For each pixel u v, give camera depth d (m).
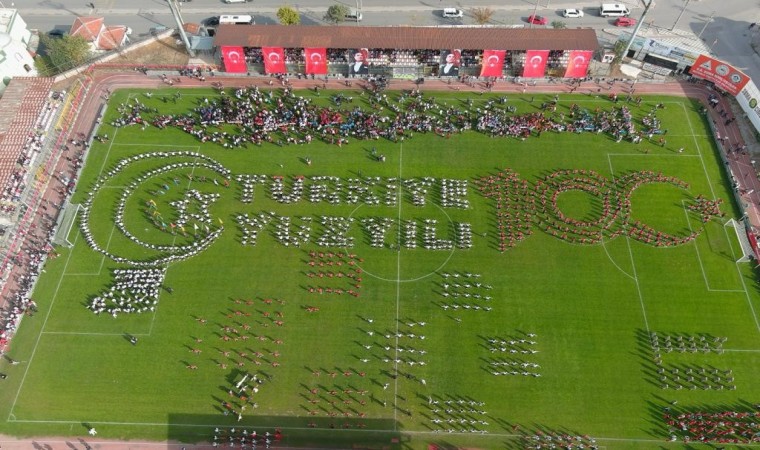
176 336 71.50
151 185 85.12
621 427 65.00
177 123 91.69
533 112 93.12
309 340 71.25
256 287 75.44
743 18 108.94
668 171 85.88
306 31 96.19
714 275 75.69
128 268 76.88
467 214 82.00
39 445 64.31
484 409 66.25
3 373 68.75
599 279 75.62
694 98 94.44
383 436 64.81
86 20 103.69
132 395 67.31
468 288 75.12
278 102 93.81
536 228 80.62
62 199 83.38
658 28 106.50
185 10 112.38
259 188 84.81
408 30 96.56
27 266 76.69
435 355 70.00
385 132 90.38
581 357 69.62
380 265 77.25
